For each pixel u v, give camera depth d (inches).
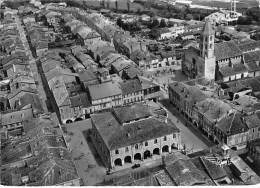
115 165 6107.3
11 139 6323.8
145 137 6107.3
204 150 6304.1
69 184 5172.2
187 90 7509.8
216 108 6707.7
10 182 5177.2
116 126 6279.5
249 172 5467.5
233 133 6171.3
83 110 7637.8
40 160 5447.8
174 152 6067.9
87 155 6451.8
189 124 7249.0
